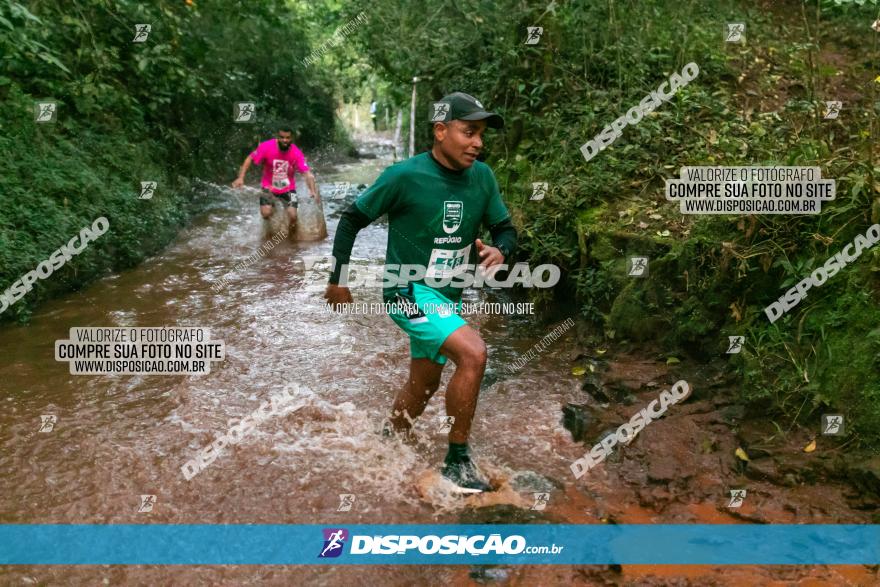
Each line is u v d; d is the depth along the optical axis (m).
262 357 5.09
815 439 3.64
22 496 3.46
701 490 3.46
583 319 5.48
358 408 4.36
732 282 4.40
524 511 3.35
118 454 3.81
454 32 9.17
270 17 13.44
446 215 3.42
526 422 4.18
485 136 7.82
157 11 9.77
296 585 2.88
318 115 17.02
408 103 12.05
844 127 6.13
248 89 13.36
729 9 8.66
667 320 4.72
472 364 3.35
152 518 3.30
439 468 3.70
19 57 7.57
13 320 5.70
